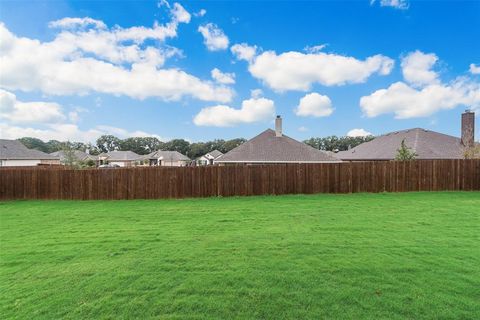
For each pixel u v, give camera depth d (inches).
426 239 234.8
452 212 347.6
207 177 518.0
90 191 503.5
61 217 347.6
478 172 556.4
